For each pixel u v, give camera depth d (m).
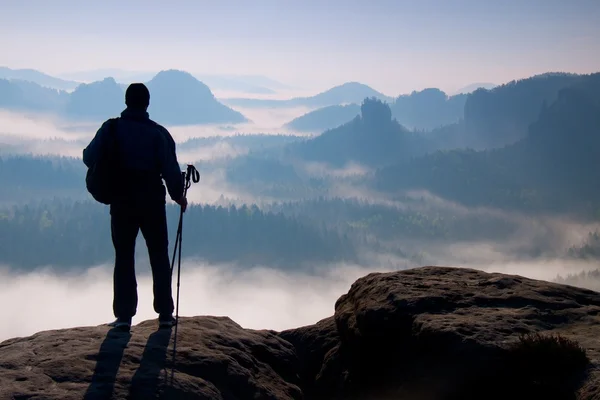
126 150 6.93
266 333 8.73
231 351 7.28
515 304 8.48
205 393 6.07
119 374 5.92
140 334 7.18
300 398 7.53
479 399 6.92
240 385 6.67
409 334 8.18
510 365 6.82
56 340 6.74
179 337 7.21
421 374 7.57
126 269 7.16
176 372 6.23
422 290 9.03
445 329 7.56
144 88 7.21
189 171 7.30
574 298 8.80
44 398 5.29
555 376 6.47
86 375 5.82
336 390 9.36
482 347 7.08
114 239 7.13
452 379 7.15
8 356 6.18
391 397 7.98
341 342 9.95
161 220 7.19
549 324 7.85
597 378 6.07
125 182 6.95
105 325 7.56
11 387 5.42
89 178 6.95
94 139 7.00
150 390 5.75
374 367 8.65
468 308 8.38
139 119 7.10
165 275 7.35
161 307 7.43
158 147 7.02
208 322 8.23
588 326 7.71
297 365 8.44
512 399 6.69
